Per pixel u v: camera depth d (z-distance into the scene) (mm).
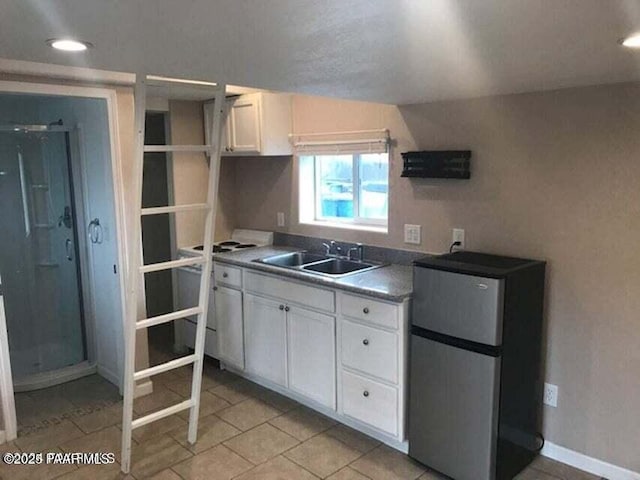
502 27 1452
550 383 2756
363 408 2973
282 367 3473
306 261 3957
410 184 3305
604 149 2463
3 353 2986
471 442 2490
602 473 2641
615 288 2500
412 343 2676
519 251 2818
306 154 3941
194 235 4391
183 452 2900
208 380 3865
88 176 3658
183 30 1485
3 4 1217
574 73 2172
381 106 3395
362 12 1310
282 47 1708
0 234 3855
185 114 4246
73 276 3963
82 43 1647
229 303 3822
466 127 2971
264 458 2836
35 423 3244
